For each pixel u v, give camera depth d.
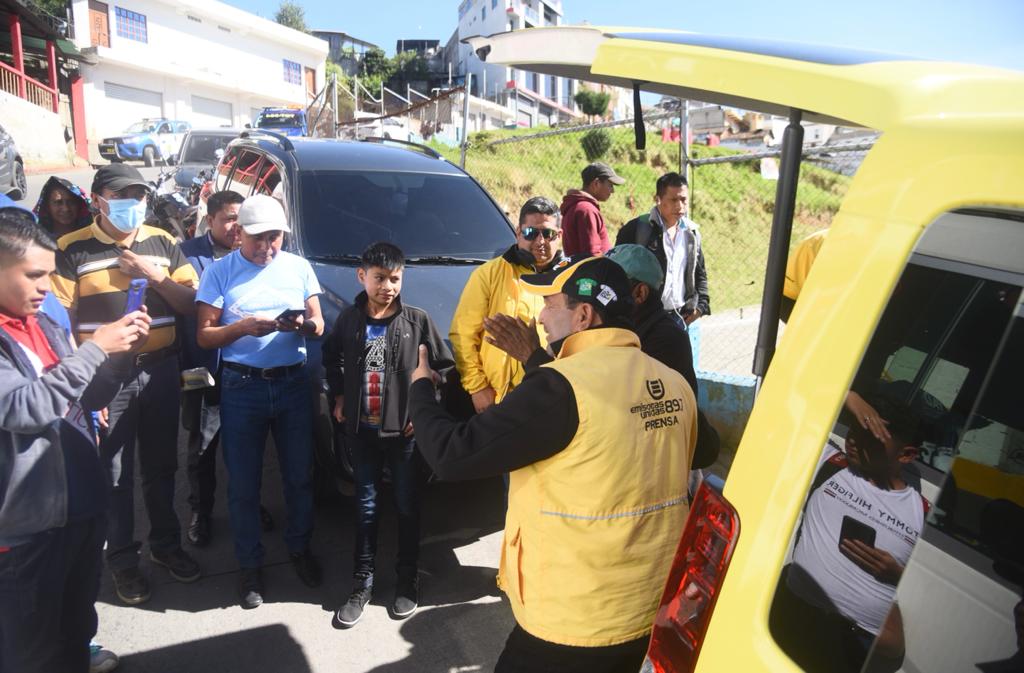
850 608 1.34
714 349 6.90
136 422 3.35
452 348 3.39
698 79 1.47
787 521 1.14
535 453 1.75
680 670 1.35
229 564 3.72
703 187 12.04
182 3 32.16
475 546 3.91
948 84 1.15
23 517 2.21
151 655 3.03
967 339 1.42
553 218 3.20
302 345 3.51
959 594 1.22
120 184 3.13
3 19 23.61
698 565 1.34
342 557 3.79
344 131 15.16
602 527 1.75
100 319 3.23
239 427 3.37
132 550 3.36
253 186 5.40
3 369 2.13
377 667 3.00
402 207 4.87
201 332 3.29
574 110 44.47
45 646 2.35
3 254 2.12
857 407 1.50
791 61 1.34
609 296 1.91
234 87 34.25
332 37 59.97
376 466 3.35
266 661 3.02
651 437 1.81
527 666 1.85
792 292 2.48
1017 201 0.94
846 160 4.80
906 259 1.04
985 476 1.30
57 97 25.53
